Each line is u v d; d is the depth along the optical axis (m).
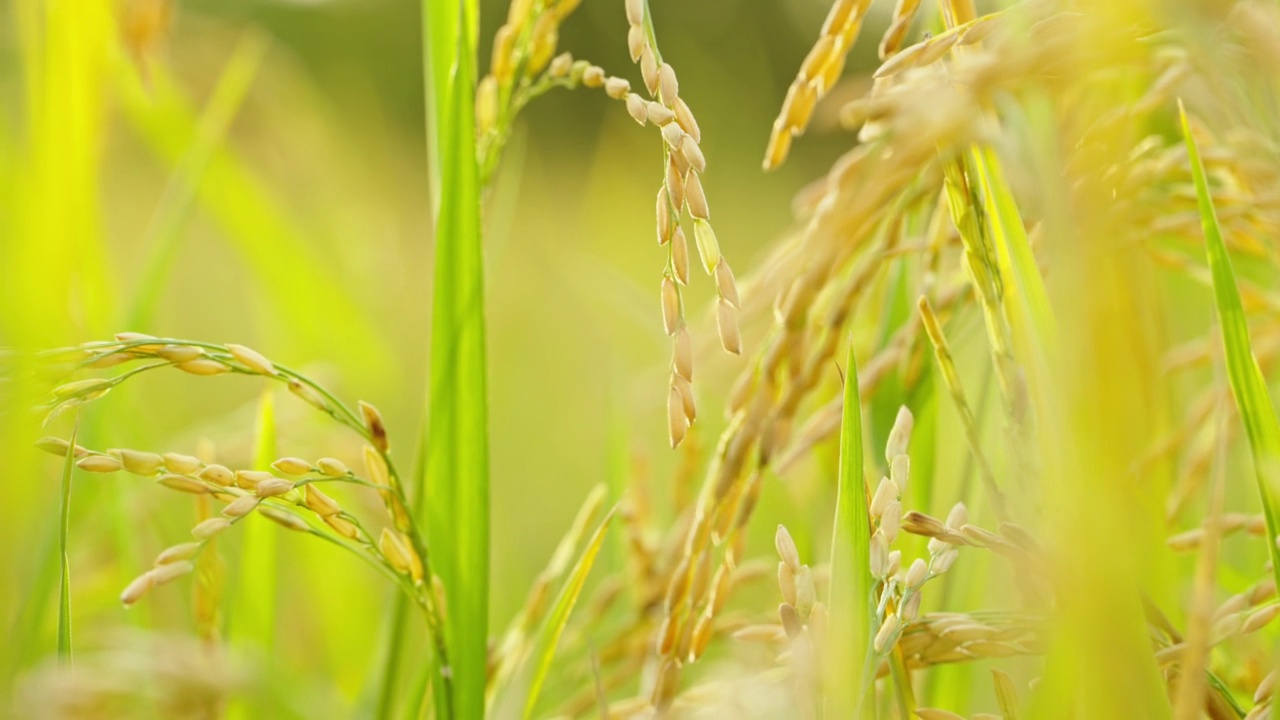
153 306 0.89
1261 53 0.60
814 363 0.67
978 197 0.64
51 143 0.71
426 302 1.91
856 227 0.66
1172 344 0.73
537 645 0.69
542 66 0.70
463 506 0.69
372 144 2.15
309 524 0.66
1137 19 0.60
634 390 1.07
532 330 2.19
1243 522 0.67
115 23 0.75
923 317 0.66
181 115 1.08
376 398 1.56
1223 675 0.70
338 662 0.92
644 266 2.25
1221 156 0.67
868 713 0.64
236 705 0.71
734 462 0.67
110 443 0.80
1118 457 0.60
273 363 0.65
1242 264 0.76
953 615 0.65
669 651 0.67
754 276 0.71
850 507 0.64
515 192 0.87
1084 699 0.60
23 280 0.67
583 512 0.72
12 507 0.62
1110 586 0.60
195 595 0.69
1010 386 0.64
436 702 0.69
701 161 0.63
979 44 0.65
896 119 0.62
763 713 0.64
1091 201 0.60
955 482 0.75
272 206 1.20
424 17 0.72
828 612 0.63
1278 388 0.72
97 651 0.76
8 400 0.62
